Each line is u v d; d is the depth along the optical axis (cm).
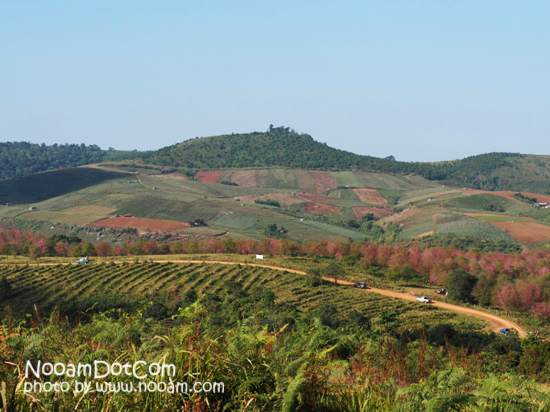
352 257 14050
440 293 10662
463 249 19862
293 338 1441
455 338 4162
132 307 6506
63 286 9938
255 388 800
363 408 814
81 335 1164
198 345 841
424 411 799
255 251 15000
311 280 10550
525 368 1930
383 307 9044
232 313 6059
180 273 11125
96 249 14900
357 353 1373
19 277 10319
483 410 818
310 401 790
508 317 8812
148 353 956
